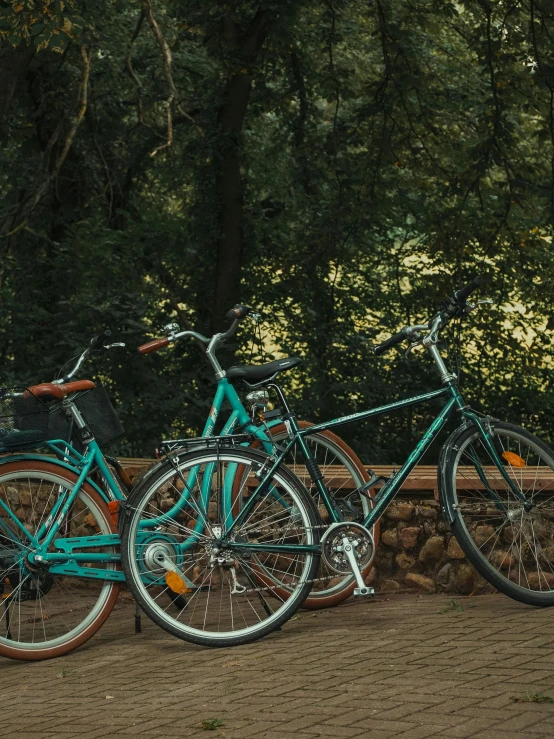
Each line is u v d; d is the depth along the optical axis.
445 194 14.59
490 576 4.93
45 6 8.23
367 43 16.03
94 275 13.63
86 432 5.16
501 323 15.04
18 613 5.07
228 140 14.51
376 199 14.67
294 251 15.00
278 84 15.91
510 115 14.84
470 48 14.24
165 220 14.52
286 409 5.35
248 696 3.76
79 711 3.82
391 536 5.80
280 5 13.13
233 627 4.99
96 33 12.42
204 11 13.38
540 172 14.38
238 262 14.78
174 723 3.51
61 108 13.89
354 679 3.83
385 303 15.24
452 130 15.16
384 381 14.27
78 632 4.95
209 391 13.86
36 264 14.37
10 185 15.11
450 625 4.61
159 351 13.43
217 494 5.00
